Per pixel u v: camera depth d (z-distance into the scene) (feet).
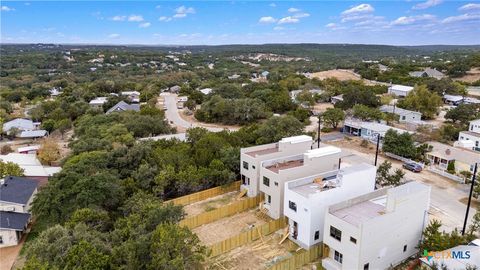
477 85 441.68
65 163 171.53
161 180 146.61
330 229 96.68
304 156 134.62
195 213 138.00
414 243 103.71
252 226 126.82
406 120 281.33
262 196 143.54
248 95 398.21
